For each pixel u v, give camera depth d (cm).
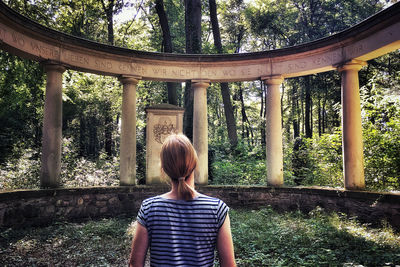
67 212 773
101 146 2511
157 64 960
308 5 2288
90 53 876
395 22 664
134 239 149
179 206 148
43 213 728
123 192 867
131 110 926
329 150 1045
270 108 938
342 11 2148
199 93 977
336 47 821
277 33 2364
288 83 2366
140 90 1967
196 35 1330
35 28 743
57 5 1225
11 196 661
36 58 782
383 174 838
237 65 968
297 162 1205
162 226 144
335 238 562
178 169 152
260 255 482
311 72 899
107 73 915
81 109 2077
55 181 791
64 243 574
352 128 780
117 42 1684
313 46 858
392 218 638
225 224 152
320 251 496
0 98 1204
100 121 2223
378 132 864
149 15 1975
